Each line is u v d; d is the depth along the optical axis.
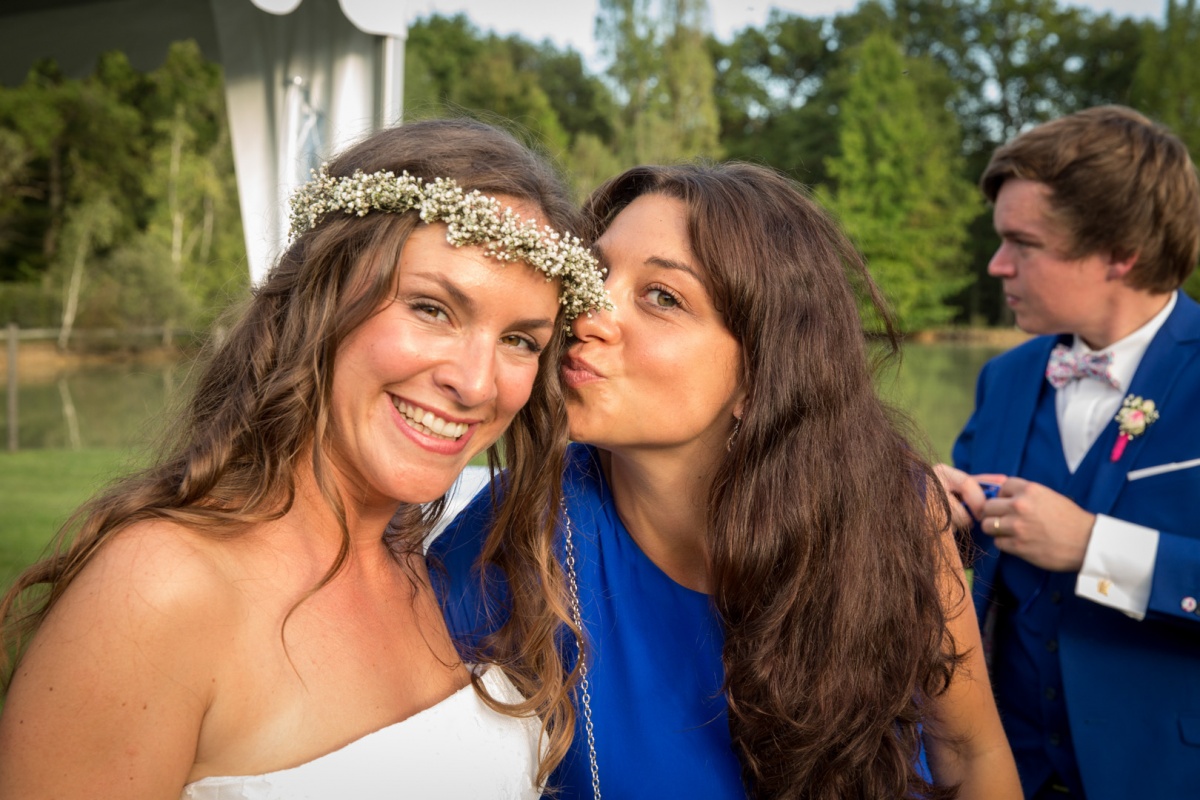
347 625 1.46
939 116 28.56
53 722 1.18
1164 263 2.48
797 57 33.53
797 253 1.76
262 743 1.31
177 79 28.02
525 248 1.41
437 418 1.41
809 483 1.76
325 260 1.43
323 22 4.71
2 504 7.94
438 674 1.59
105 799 1.19
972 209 27.31
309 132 4.72
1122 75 29.95
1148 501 2.38
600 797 1.75
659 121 29.69
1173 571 2.21
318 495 1.46
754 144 33.06
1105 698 2.35
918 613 1.86
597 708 1.77
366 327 1.40
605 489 1.96
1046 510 2.32
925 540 1.89
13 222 26.97
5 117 26.75
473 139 1.54
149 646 1.21
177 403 1.65
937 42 31.45
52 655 1.20
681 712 1.78
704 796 1.74
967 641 1.96
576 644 1.80
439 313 1.42
